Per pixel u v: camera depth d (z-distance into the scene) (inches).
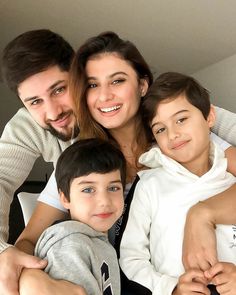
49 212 46.1
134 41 98.3
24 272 35.1
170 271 39.7
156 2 80.2
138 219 42.7
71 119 49.3
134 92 45.7
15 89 48.2
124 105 44.9
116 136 48.4
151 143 48.2
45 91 46.7
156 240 41.7
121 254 41.6
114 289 38.5
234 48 106.7
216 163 43.1
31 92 46.8
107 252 39.6
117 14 84.7
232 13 86.0
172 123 42.9
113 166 41.2
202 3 81.4
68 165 41.2
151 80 48.4
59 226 37.8
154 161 46.0
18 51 46.1
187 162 43.9
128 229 42.4
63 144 52.2
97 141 43.4
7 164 49.6
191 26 91.7
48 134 52.3
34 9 80.2
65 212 46.9
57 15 83.3
